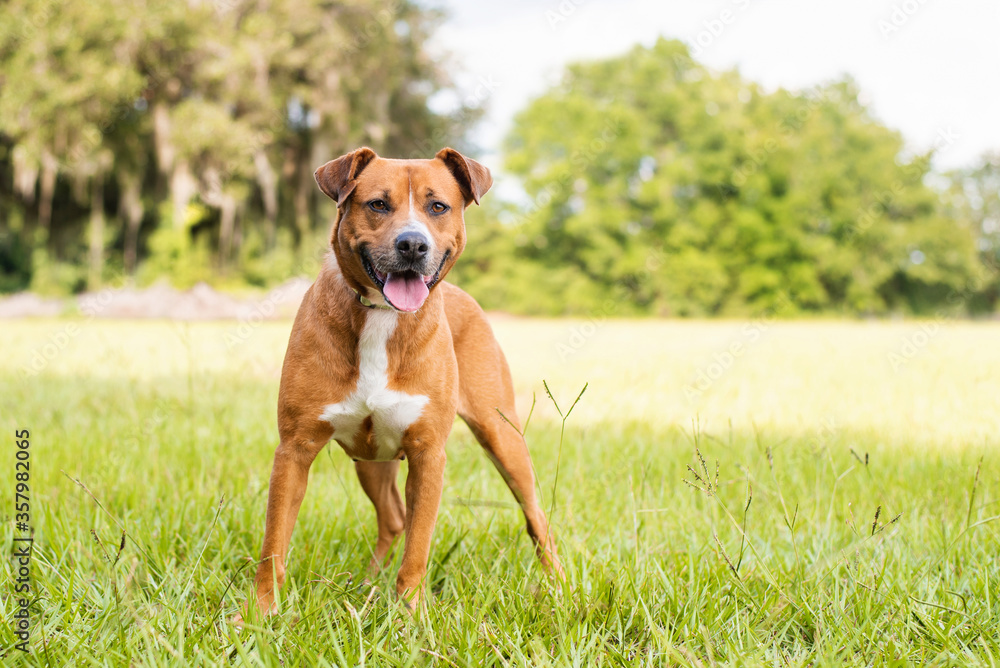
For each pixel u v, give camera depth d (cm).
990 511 354
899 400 702
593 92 3522
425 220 282
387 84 2781
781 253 3259
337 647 204
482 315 326
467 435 530
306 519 332
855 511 339
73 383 743
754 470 415
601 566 267
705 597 253
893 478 404
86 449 428
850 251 3372
